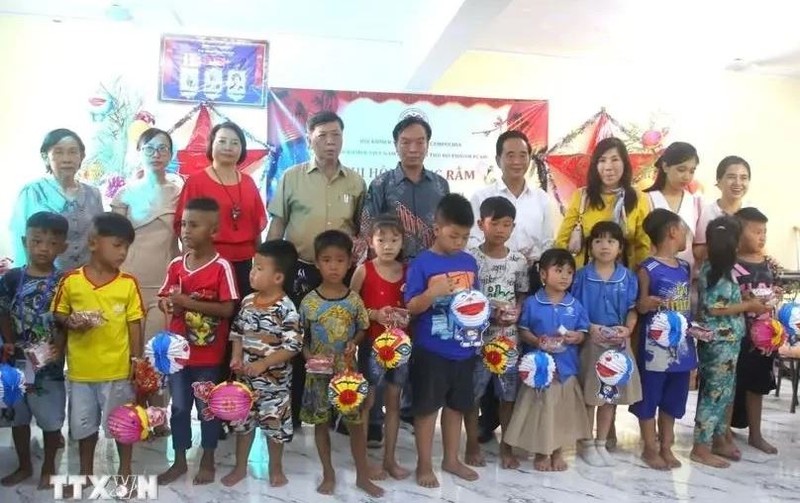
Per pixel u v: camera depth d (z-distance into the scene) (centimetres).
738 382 310
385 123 505
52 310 236
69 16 504
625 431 336
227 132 295
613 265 290
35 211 294
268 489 242
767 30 508
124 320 242
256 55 533
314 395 245
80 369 235
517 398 278
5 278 248
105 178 509
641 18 489
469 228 255
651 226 291
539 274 297
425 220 295
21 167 504
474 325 243
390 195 295
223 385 227
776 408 402
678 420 360
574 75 582
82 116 509
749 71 606
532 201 315
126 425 217
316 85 546
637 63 590
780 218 620
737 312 287
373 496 238
